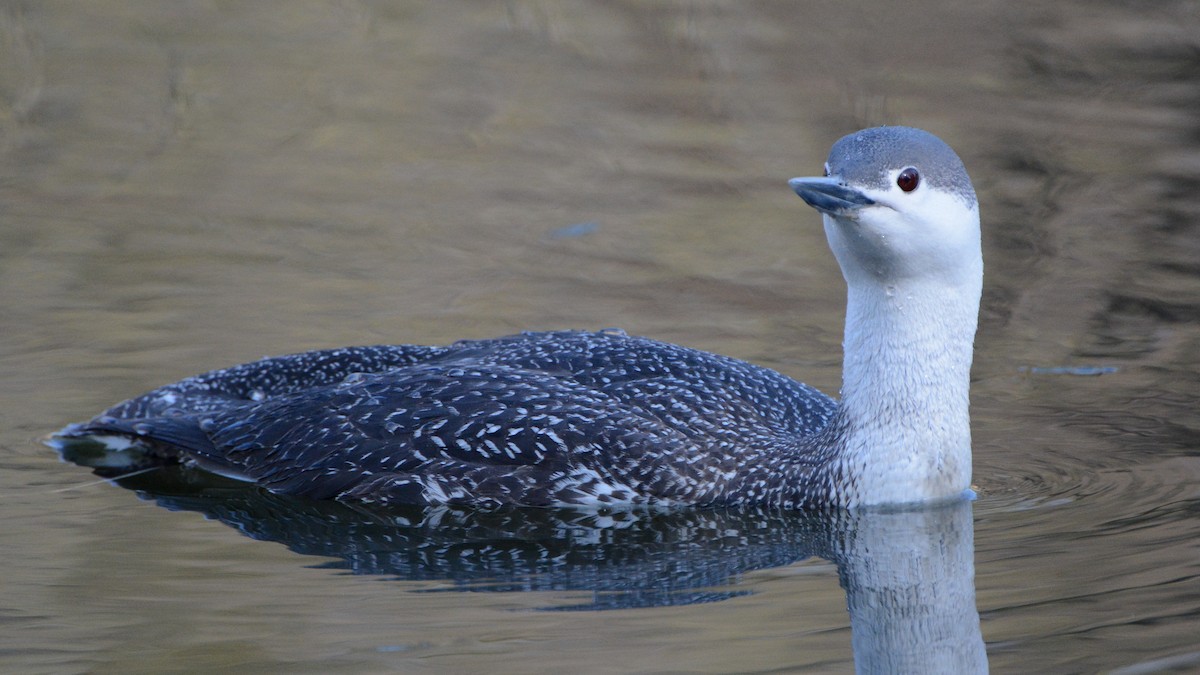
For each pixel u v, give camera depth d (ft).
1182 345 46.60
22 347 45.93
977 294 33.86
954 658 27.91
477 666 27.58
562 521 35.50
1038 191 60.80
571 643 28.71
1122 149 64.85
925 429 34.27
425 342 47.16
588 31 81.92
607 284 53.06
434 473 35.91
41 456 39.14
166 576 32.17
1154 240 55.77
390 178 64.64
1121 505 34.94
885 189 31.42
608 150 67.97
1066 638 28.45
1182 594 29.94
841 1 84.94
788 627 29.43
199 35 80.69
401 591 31.45
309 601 30.86
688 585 31.81
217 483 37.93
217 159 66.33
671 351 38.27
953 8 81.76
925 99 71.00
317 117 71.05
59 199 61.05
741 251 56.75
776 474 35.55
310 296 51.37
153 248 55.88
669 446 35.53
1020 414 41.63
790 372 45.09
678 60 77.82
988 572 31.73
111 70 75.72
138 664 27.81
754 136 68.64
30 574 32.17
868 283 33.78
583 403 36.11
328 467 36.50
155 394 40.45
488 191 63.05
